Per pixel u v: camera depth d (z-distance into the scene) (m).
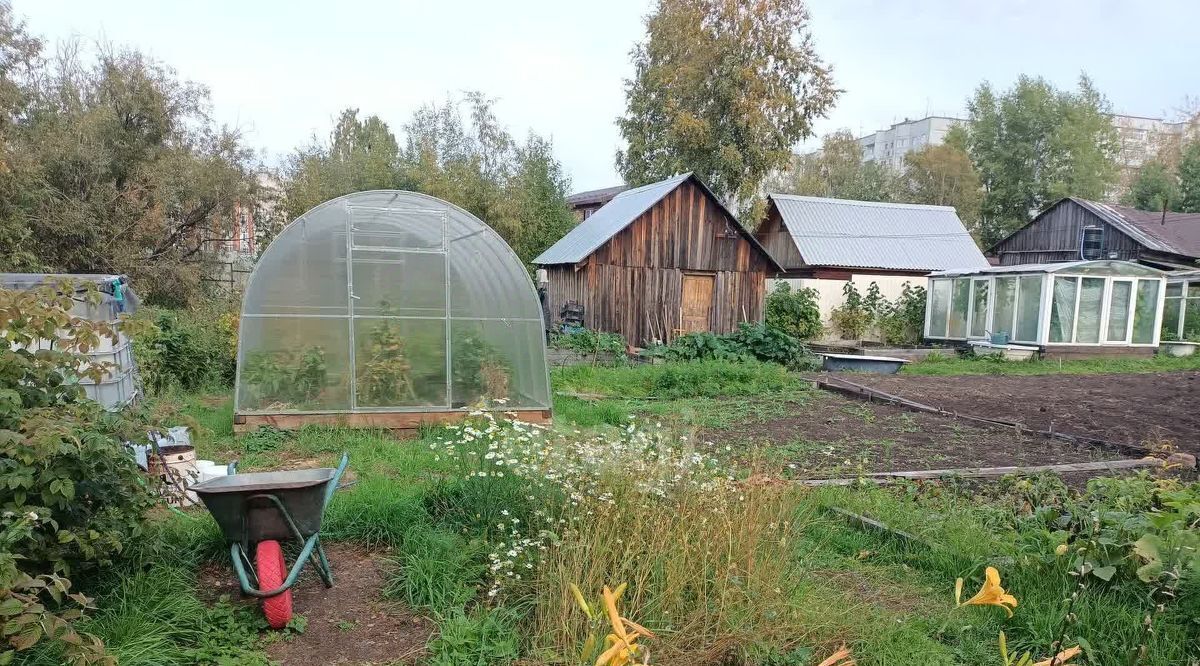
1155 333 18.55
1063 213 26.56
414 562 3.88
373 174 25.19
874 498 5.26
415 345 7.83
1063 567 3.78
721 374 12.33
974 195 40.62
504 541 4.04
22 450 2.75
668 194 16.50
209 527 4.23
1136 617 3.25
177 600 3.40
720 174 25.88
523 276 8.21
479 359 8.05
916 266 23.14
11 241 14.10
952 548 4.29
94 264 16.41
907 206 26.50
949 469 6.52
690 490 4.11
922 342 21.11
